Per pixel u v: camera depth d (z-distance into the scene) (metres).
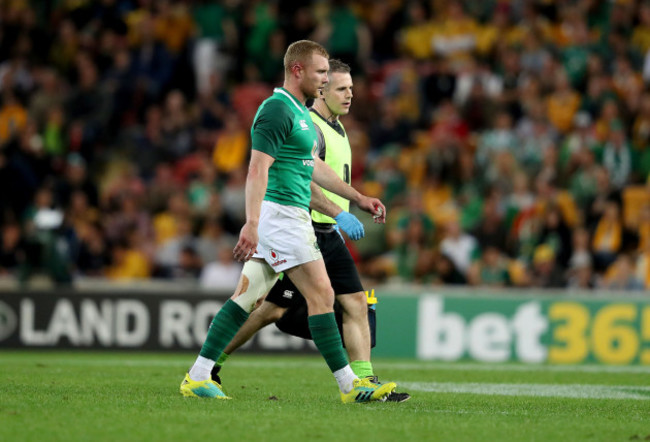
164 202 55.66
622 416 19.84
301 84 20.47
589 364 41.97
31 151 58.62
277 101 20.09
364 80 61.78
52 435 15.08
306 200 20.45
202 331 43.94
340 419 17.66
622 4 63.09
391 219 52.59
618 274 46.00
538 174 54.00
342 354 20.64
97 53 66.50
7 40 67.38
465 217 53.09
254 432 15.81
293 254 20.11
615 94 57.94
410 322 43.66
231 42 66.00
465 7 66.19
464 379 30.66
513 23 64.56
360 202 21.62
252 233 19.28
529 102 57.81
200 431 15.74
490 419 18.39
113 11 67.25
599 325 42.62
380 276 47.34
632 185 53.75
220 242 51.19
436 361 41.84
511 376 32.47
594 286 46.22
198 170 58.59
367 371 22.41
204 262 50.69
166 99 64.25
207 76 65.56
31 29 67.56
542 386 28.36
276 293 22.58
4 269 50.62
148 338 44.16
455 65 63.28
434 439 15.61
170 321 44.09
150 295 44.28
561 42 63.28
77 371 30.02
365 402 20.69
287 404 20.12
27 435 15.03
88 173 61.62
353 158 55.38
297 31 66.25
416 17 66.56
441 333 43.47
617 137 53.94
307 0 69.06
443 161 55.41
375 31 66.44
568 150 53.69
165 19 66.88
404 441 15.35
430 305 43.62
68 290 44.66
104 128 62.91
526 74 59.66
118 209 55.62
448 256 47.22
